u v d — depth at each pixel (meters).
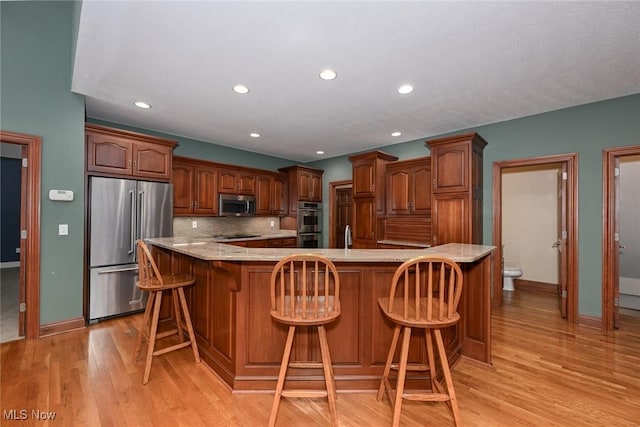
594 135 3.22
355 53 2.28
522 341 2.85
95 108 3.47
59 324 2.94
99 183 3.26
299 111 3.53
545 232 4.94
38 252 2.83
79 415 1.75
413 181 4.43
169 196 3.84
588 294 3.25
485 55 2.30
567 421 1.75
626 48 2.19
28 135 2.78
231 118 3.79
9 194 6.24
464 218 3.54
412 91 2.96
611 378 2.20
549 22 1.90
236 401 1.92
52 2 2.94
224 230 5.38
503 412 1.83
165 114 3.65
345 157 5.92
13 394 1.95
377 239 4.61
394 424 1.64
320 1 1.72
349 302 2.08
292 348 2.06
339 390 2.04
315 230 6.09
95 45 2.18
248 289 2.05
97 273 3.24
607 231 3.15
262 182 5.59
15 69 2.74
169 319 3.19
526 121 3.65
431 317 1.66
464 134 3.51
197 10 1.80
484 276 2.43
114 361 2.39
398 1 1.72
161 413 1.79
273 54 2.29
